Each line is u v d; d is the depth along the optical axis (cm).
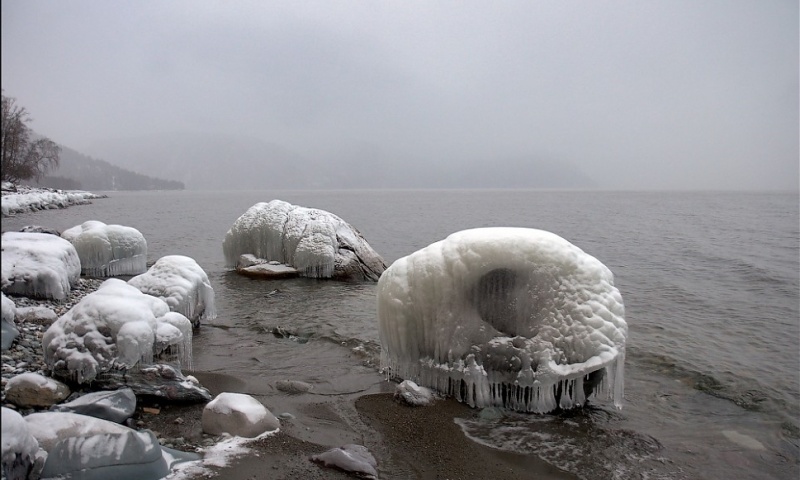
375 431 652
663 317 1288
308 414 689
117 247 1623
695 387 843
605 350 687
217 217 4872
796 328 1192
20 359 707
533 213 6341
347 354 957
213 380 795
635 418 719
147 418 621
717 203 9212
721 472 597
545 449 626
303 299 1406
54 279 1053
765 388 839
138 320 699
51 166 8306
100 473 449
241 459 537
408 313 771
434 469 573
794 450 653
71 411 577
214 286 1569
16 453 421
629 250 2647
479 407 721
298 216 1786
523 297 717
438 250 773
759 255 2427
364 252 1733
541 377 695
